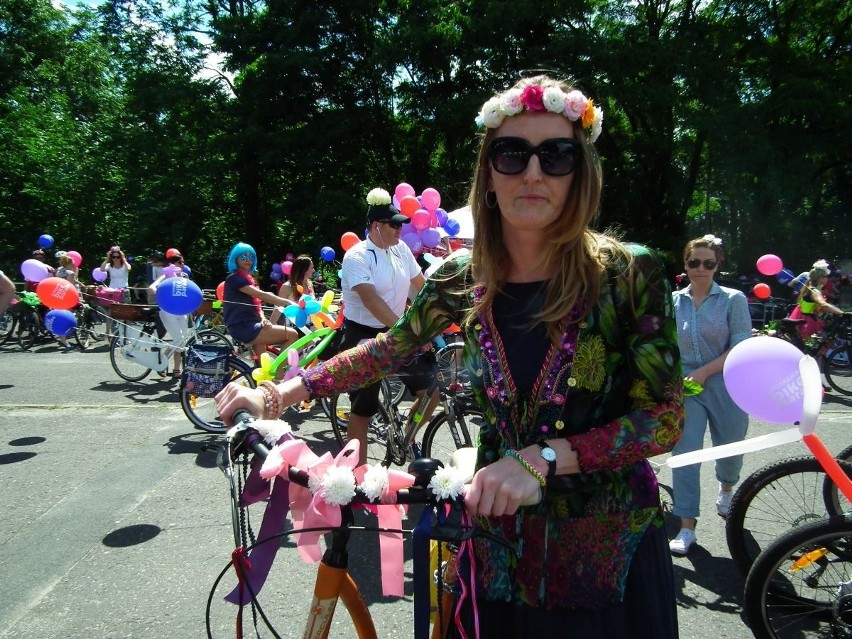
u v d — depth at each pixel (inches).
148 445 200.2
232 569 122.9
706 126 655.1
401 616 108.4
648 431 46.0
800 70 703.7
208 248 880.9
